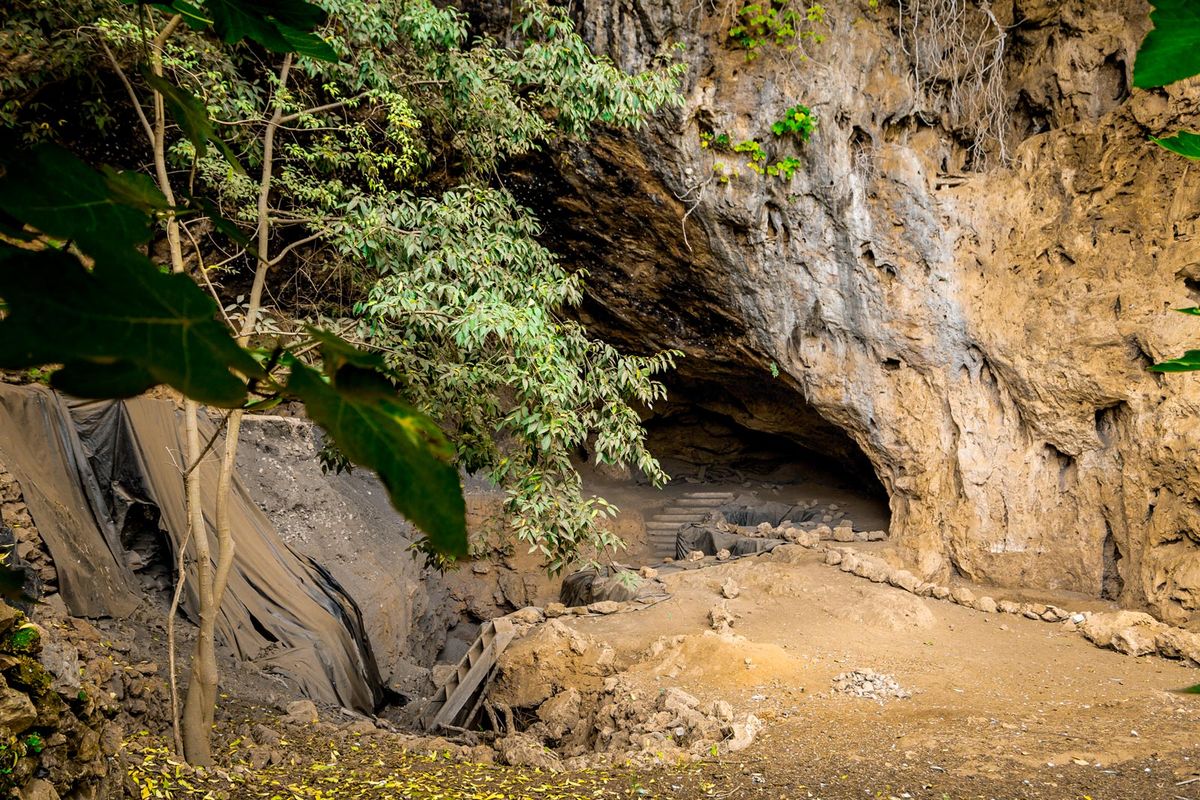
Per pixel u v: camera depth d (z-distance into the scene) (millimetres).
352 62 7555
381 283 6910
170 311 265
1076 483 11367
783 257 12227
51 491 7637
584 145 11758
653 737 7273
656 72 10078
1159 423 10305
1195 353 400
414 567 13008
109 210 326
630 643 9891
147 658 7195
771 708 8008
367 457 300
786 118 11344
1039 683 8570
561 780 6113
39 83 8227
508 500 7512
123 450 8539
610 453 7738
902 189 11562
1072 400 11062
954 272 11633
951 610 11023
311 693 8359
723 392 17500
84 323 248
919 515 12578
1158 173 10250
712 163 11656
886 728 7266
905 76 11523
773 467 19703
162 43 4566
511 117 8219
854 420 12812
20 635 3521
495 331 7004
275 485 11484
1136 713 7430
